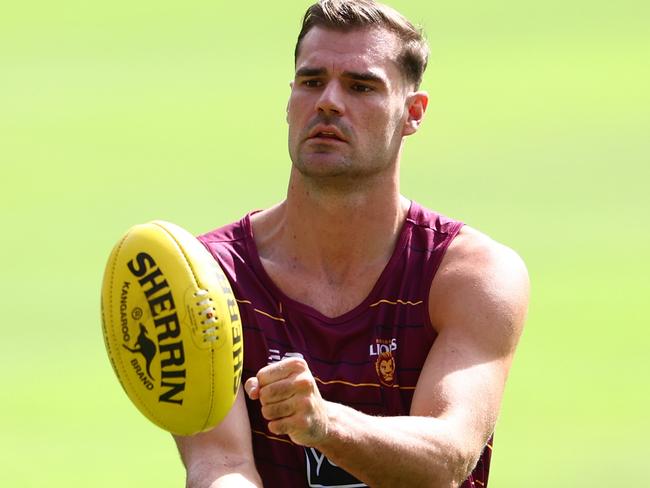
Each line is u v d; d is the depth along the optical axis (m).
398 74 16.11
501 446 34.84
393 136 16.08
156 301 13.45
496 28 94.81
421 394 15.50
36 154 70.62
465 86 80.75
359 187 15.95
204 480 15.12
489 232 54.97
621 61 85.06
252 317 16.19
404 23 16.23
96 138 73.81
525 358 42.16
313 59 15.79
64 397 39.84
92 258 54.00
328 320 16.09
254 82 84.69
